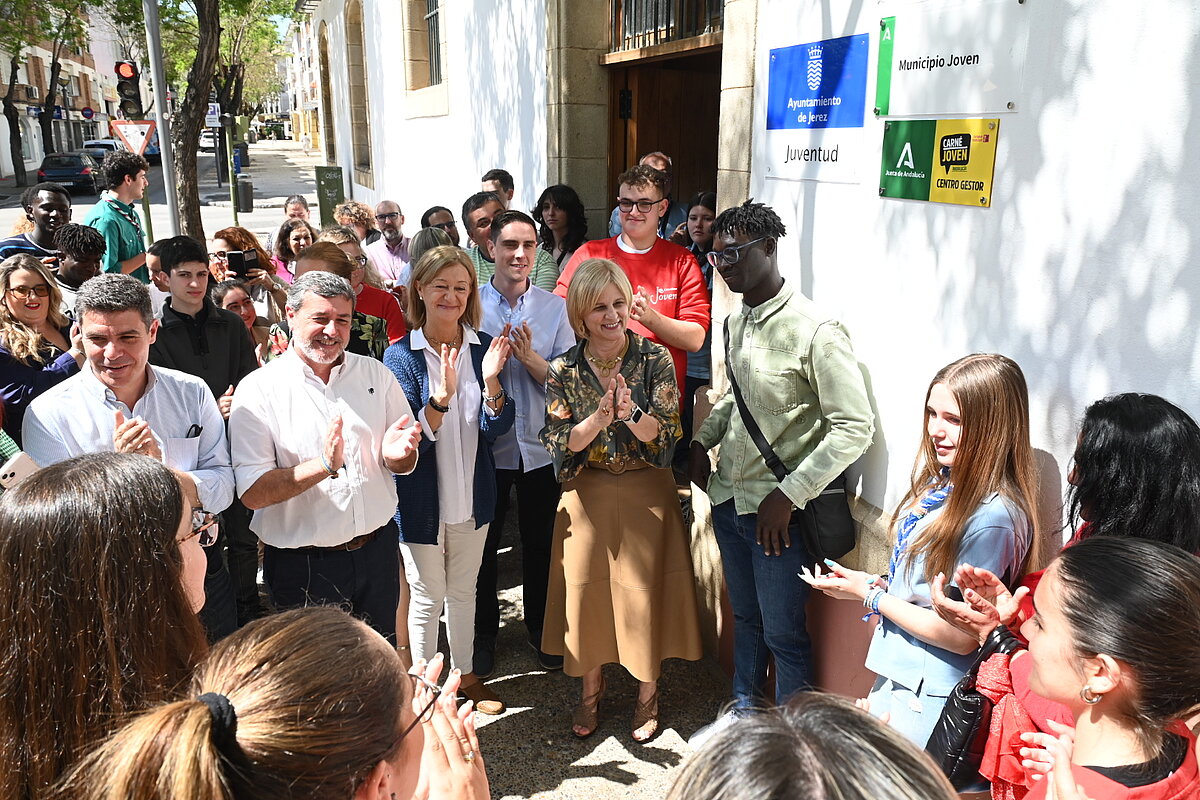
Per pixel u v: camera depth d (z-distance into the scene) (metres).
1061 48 1.95
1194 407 1.71
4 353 3.11
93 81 54.06
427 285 3.12
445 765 1.26
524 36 6.41
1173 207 1.73
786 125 3.03
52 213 5.12
